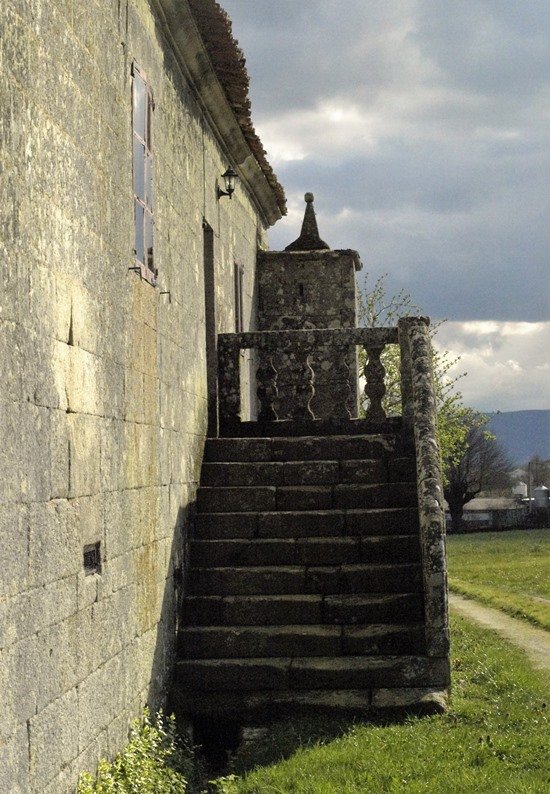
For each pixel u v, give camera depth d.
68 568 5.52
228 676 8.05
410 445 10.33
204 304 10.88
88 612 5.89
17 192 4.86
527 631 13.26
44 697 5.02
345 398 14.84
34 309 5.07
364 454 10.36
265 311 15.80
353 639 8.28
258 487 9.85
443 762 6.27
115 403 6.73
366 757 6.42
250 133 12.75
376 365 11.38
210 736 7.90
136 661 7.04
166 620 8.06
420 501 8.52
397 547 9.16
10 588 4.58
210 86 10.62
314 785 5.90
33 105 5.16
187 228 9.95
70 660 5.49
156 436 8.05
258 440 10.48
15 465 4.70
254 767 6.61
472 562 29.78
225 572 9.01
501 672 9.21
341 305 15.79
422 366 9.88
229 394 11.43
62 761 5.27
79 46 6.12
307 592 8.92
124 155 7.21
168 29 9.01
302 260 15.86
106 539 6.37
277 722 7.62
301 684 7.98
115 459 6.68
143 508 7.47
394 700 7.66
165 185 8.87
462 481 58.81
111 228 6.76
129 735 6.69
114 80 7.02
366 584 8.89
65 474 5.52
